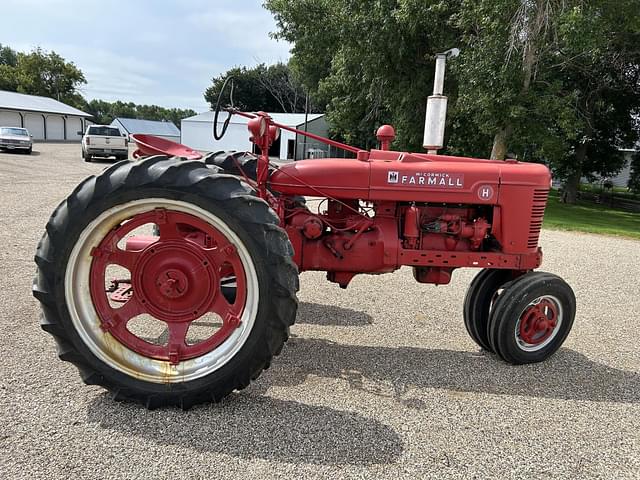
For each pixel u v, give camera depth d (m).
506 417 2.66
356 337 3.72
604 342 3.91
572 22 10.46
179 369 2.54
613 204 20.36
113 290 3.50
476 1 11.70
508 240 3.33
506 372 3.23
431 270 3.48
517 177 3.27
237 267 2.56
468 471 2.18
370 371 3.13
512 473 2.19
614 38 13.93
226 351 2.54
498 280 3.59
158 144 4.16
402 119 15.84
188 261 2.62
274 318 2.47
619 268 6.85
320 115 34.47
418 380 3.04
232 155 4.04
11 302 3.93
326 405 2.66
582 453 2.37
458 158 3.54
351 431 2.42
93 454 2.14
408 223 3.33
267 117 3.13
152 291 2.66
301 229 3.28
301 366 3.15
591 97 17.55
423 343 3.67
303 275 5.50
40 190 10.74
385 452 2.27
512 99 11.73
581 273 6.43
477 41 12.16
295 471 2.10
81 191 2.44
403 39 14.15
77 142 40.69
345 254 3.30
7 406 2.47
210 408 2.56
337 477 2.08
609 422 2.66
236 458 2.16
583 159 19.48
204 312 2.65
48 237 2.43
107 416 2.43
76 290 2.48
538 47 11.55
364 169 3.25
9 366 2.89
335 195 3.26
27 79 57.47
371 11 14.39
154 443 2.24
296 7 16.88
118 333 2.61
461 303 4.69
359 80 16.97
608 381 3.18
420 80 14.94
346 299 4.67
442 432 2.47
